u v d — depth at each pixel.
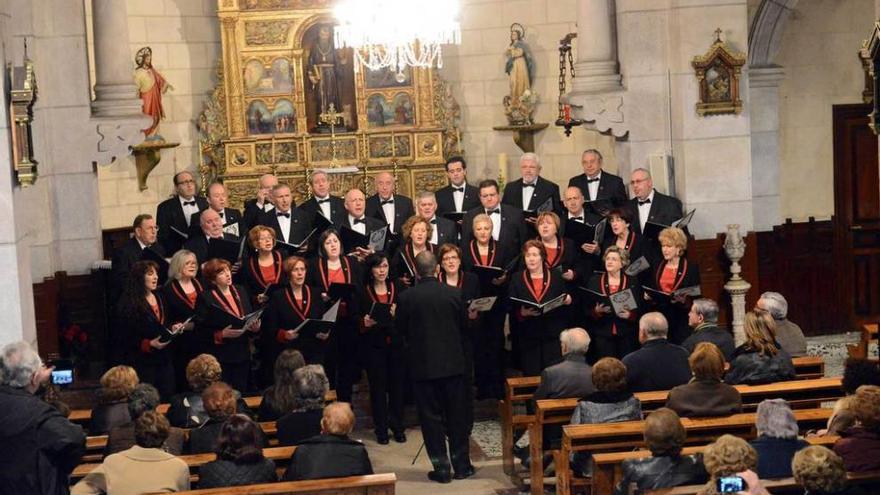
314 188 13.57
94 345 13.20
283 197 13.04
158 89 16.45
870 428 7.00
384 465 10.74
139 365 10.75
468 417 10.36
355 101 17.67
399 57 11.74
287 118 17.50
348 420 7.55
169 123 17.23
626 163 13.80
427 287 10.09
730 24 13.17
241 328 10.65
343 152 17.56
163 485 7.03
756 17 14.80
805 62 15.37
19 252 9.80
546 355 11.26
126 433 7.74
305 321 10.79
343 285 10.68
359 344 11.35
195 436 8.02
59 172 13.05
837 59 15.40
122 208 16.55
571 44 17.12
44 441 6.91
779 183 15.31
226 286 10.77
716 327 9.65
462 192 13.56
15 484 6.94
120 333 10.81
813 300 15.19
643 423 8.16
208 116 17.36
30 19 12.53
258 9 17.28
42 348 12.68
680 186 13.41
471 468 10.34
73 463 7.09
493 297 10.73
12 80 9.62
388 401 11.51
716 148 13.29
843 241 15.24
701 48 13.17
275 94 17.45
